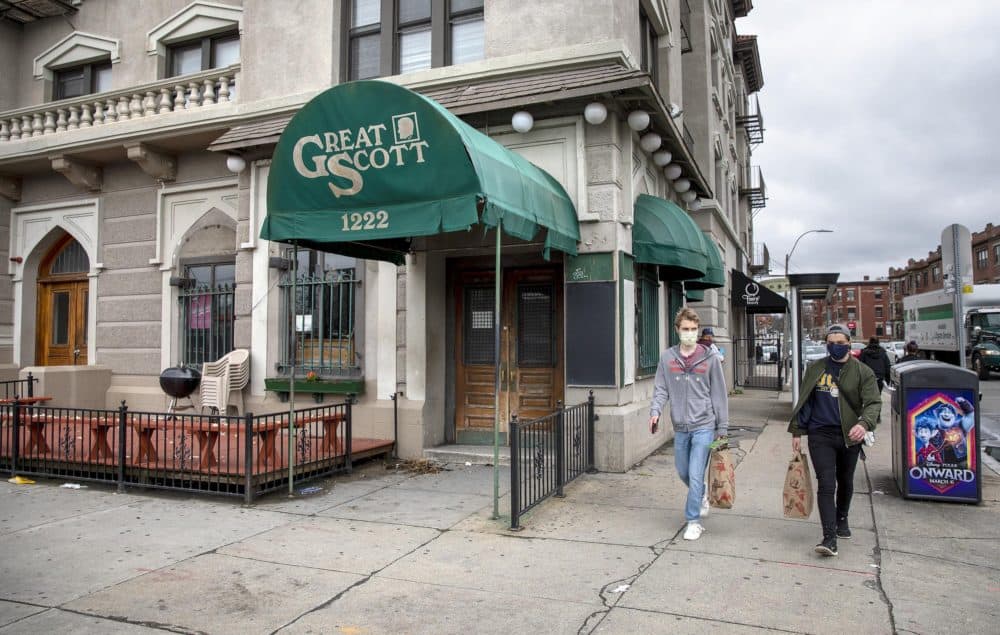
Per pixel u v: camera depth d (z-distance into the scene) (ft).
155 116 37.50
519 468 20.38
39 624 13.62
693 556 17.65
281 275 34.63
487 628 13.47
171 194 39.91
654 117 30.22
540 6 31.04
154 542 19.01
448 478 27.30
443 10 33.37
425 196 20.76
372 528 20.38
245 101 36.65
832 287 49.73
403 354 31.73
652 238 29.89
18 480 26.76
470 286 32.78
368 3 35.50
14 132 42.60
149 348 40.04
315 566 17.08
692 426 19.53
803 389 18.31
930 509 22.21
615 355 27.89
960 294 27.78
